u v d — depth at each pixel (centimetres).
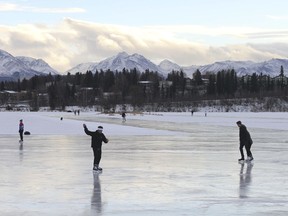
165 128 5672
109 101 19825
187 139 3875
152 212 1177
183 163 2220
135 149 2956
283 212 1180
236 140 3775
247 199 1347
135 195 1401
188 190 1489
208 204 1275
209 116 11450
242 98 18950
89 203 1282
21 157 2462
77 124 6225
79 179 1709
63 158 2420
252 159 2298
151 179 1716
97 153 1895
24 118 8425
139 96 19462
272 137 4144
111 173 1869
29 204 1264
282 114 13225
